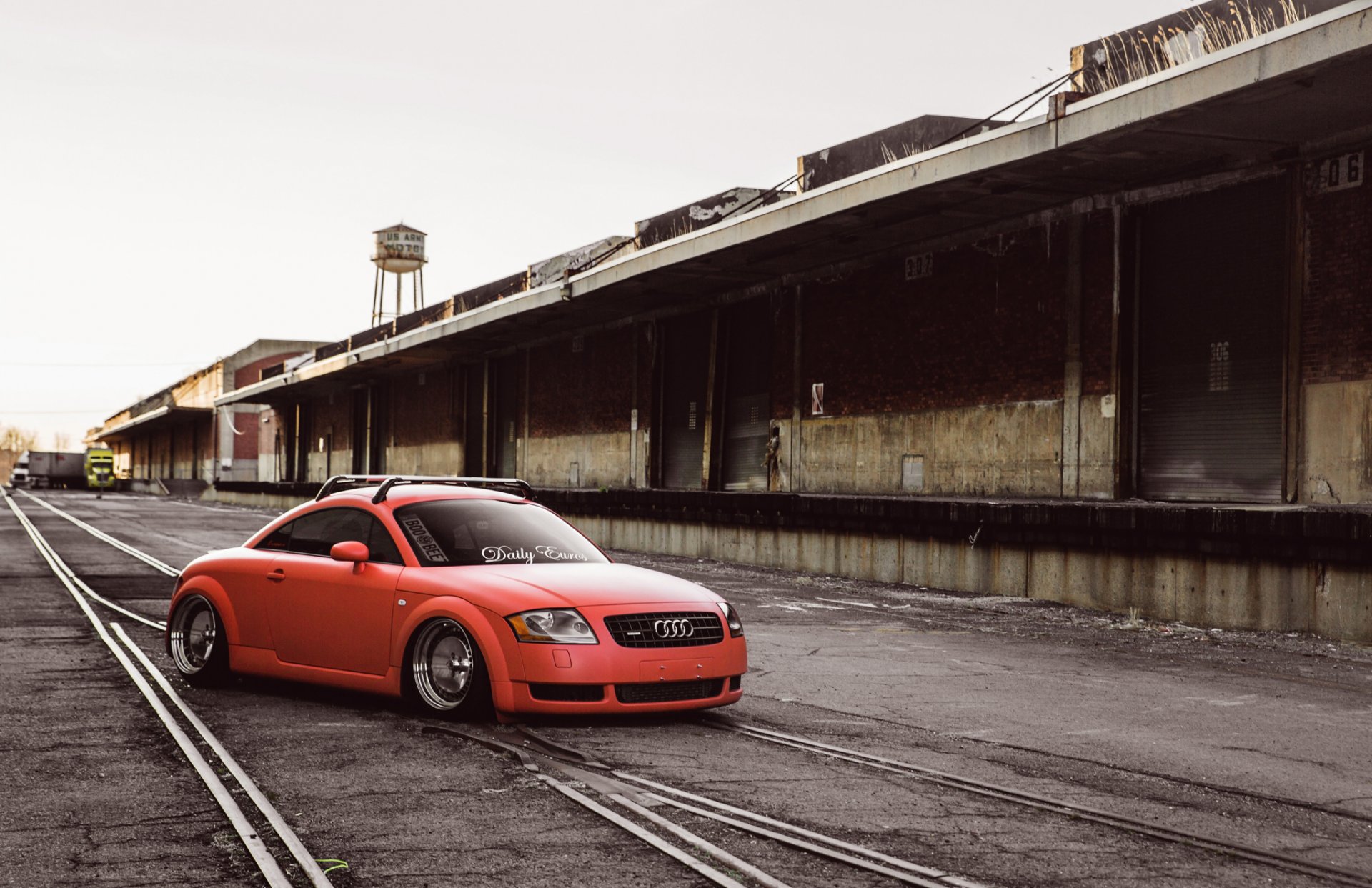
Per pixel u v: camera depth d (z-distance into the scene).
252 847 4.86
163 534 31.42
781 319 31.02
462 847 4.90
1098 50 18.83
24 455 122.38
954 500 19.94
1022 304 23.39
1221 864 4.88
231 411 91.69
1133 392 21.27
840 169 26.52
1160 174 20.03
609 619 7.34
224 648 8.72
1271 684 10.38
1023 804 5.79
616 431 39.31
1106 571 16.84
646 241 34.59
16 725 7.41
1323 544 13.73
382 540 8.17
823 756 6.82
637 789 5.91
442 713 7.54
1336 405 17.50
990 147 19.53
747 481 32.88
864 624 14.48
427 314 51.59
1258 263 19.02
